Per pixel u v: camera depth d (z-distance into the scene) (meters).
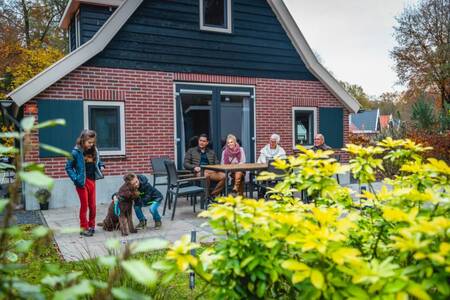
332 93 12.18
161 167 9.35
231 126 10.64
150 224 6.87
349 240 2.11
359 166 2.45
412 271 1.51
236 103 10.72
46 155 8.49
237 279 1.74
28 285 1.25
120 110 9.26
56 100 8.60
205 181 7.91
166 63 9.75
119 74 9.22
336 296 1.46
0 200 1.21
